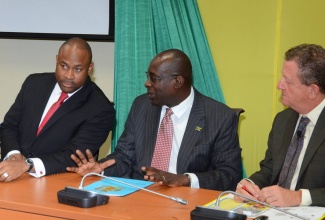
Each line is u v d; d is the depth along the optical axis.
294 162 2.16
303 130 2.16
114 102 3.18
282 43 2.91
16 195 1.88
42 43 3.55
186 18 3.05
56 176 2.26
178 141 2.47
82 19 3.40
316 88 2.06
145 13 3.12
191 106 2.51
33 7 3.47
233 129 2.46
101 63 3.45
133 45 3.14
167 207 1.79
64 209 1.72
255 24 2.96
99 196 1.77
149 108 2.58
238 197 1.90
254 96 2.98
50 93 2.81
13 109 2.85
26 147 2.72
